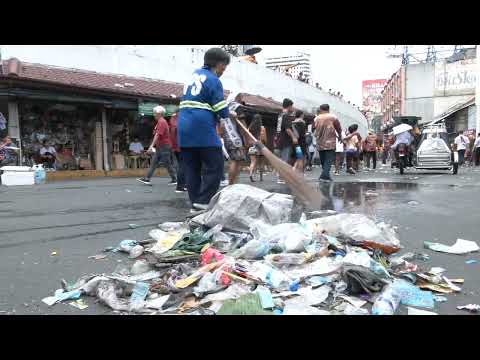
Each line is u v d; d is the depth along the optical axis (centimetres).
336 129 1060
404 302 252
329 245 332
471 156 2625
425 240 409
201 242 346
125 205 654
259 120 1017
